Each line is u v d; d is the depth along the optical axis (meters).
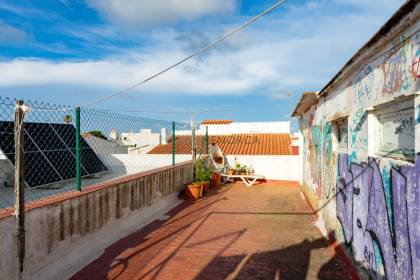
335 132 6.34
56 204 4.57
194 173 12.22
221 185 13.77
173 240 6.26
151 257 5.38
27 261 4.00
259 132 20.39
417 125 2.71
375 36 3.26
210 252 5.62
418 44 2.67
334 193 6.04
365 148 4.16
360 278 4.23
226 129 21.27
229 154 15.73
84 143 9.87
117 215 6.39
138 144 17.67
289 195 11.42
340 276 4.67
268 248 5.83
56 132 8.59
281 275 4.69
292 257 5.40
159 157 13.09
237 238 6.41
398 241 3.10
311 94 7.56
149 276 4.66
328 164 6.70
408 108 3.15
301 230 7.02
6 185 7.43
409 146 3.13
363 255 4.20
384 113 3.81
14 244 3.78
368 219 4.02
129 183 6.93
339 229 5.55
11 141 7.01
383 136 3.89
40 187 7.10
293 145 15.16
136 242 6.12
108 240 5.99
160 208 8.77
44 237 4.32
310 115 9.90
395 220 3.18
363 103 4.22
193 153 12.38
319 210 7.71
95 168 10.04
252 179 14.96
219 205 9.59
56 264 4.56
